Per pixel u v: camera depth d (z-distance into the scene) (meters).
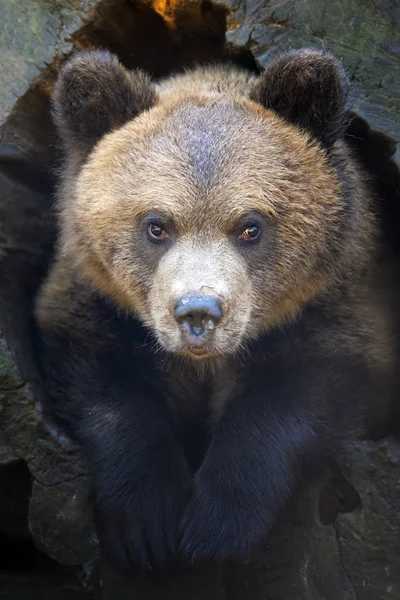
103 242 7.17
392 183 7.88
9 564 8.74
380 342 7.87
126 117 7.49
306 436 7.41
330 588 7.21
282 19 7.77
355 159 8.00
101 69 7.30
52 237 8.76
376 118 7.61
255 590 7.46
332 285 7.60
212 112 7.14
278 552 7.40
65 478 7.42
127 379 7.87
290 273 7.15
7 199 8.06
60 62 8.04
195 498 7.25
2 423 7.45
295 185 7.02
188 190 6.63
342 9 7.76
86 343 7.88
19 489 8.12
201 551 7.18
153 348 7.95
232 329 6.52
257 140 6.98
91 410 7.64
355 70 7.73
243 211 6.66
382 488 7.08
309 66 7.09
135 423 7.51
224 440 7.39
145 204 6.77
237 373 7.96
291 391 7.57
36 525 7.52
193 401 8.38
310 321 7.71
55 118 7.54
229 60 8.61
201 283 6.30
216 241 6.65
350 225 7.46
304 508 7.41
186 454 8.29
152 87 7.65
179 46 8.99
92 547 7.45
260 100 7.38
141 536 7.38
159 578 7.43
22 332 8.09
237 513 7.21
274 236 6.95
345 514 7.18
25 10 7.99
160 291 6.68
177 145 6.86
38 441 7.43
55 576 8.42
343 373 7.68
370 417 7.91
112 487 7.35
